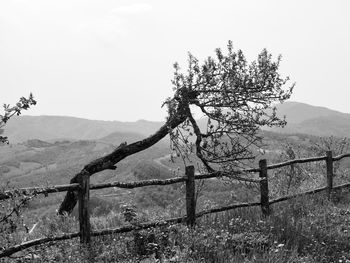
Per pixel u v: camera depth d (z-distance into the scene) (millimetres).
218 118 9023
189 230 7648
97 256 6727
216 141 9164
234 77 8914
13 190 5164
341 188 12703
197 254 6730
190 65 9070
